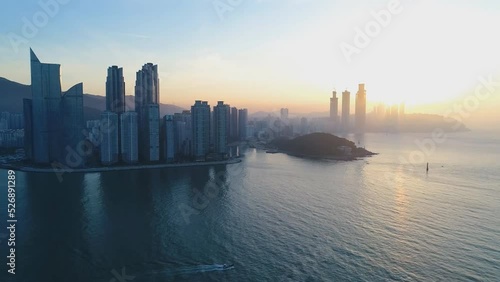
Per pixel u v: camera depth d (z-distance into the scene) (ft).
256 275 256.73
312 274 257.14
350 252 290.35
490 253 285.43
